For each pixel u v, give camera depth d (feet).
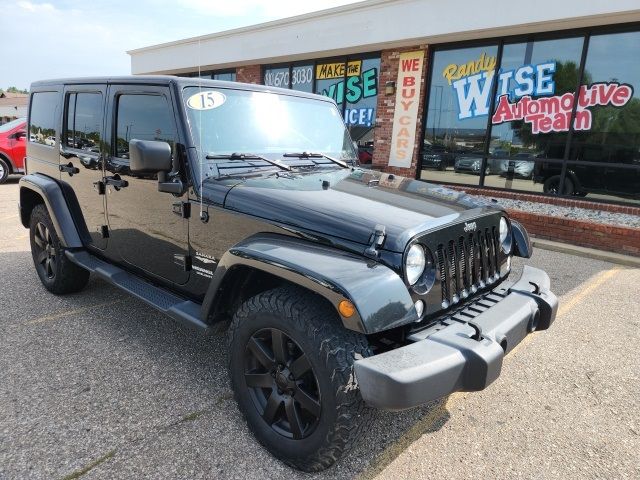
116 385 9.93
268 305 7.55
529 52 29.63
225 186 9.09
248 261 7.72
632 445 8.86
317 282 6.77
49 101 14.26
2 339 11.80
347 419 6.89
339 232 7.54
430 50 33.63
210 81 10.34
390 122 36.37
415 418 9.46
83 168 12.62
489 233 9.24
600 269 20.92
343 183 9.82
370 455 8.30
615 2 23.93
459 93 33.01
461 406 9.94
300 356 7.47
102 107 11.68
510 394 10.46
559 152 29.35
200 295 9.84
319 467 7.46
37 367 10.53
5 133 39.78
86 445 8.08
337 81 40.16
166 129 9.87
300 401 7.45
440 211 8.47
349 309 6.43
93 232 12.82
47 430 8.41
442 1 29.81
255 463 7.88
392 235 7.21
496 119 31.60
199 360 11.09
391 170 36.81
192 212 9.52
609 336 13.61
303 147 11.57
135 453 7.95
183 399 9.54
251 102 10.89
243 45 43.70
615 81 26.84
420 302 7.43
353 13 34.58
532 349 12.67
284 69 44.14
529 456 8.45
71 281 14.23
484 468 8.09
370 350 7.06
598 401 10.28
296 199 8.39
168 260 10.39
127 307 14.03
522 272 10.16
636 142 26.61
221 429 8.68
